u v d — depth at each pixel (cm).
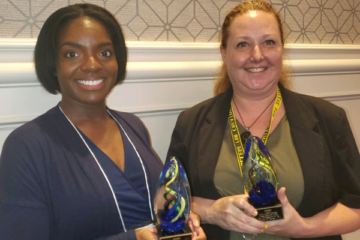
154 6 129
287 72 125
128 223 91
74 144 88
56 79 93
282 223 86
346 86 180
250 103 108
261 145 88
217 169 102
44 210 79
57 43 85
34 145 82
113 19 94
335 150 101
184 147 111
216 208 93
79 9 87
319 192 94
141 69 123
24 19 108
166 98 133
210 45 140
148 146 107
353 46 180
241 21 101
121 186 90
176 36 136
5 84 104
